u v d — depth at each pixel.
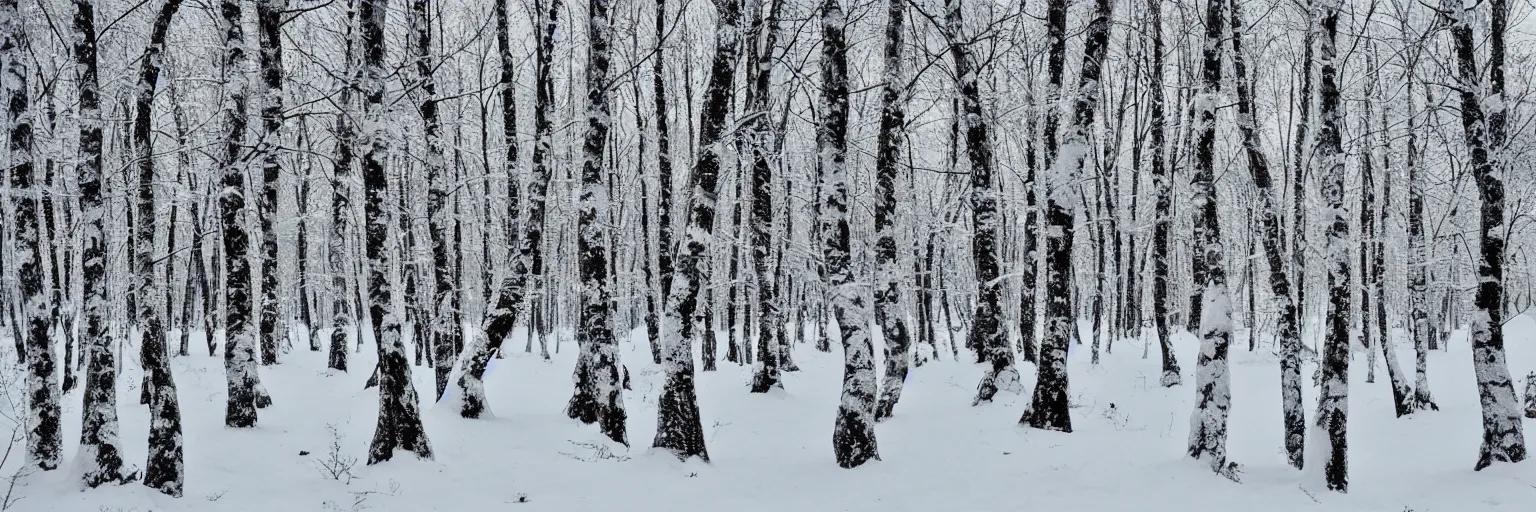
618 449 12.06
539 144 15.04
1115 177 27.09
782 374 23.27
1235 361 25.20
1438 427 15.14
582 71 22.97
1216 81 11.69
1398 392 16.62
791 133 24.42
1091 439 13.13
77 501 8.56
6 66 8.98
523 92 27.64
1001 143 27.16
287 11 11.66
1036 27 21.84
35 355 9.25
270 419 13.84
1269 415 16.58
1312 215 25.72
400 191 22.22
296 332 32.81
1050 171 14.12
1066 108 21.73
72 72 14.72
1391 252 33.69
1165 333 20.53
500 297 13.81
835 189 11.87
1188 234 28.31
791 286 32.84
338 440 12.02
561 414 14.23
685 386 11.61
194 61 19.06
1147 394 18.94
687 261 11.68
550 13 15.31
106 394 9.17
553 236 28.48
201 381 18.72
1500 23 11.48
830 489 10.43
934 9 18.73
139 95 10.99
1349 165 24.08
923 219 26.39
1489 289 11.29
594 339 12.64
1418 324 17.64
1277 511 9.56
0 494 8.59
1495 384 11.20
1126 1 23.19
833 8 11.98
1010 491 10.38
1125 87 25.27
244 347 13.10
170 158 19.98
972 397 17.73
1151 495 10.18
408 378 10.91
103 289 9.28
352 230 29.05
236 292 13.10
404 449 10.75
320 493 9.56
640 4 21.97
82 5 9.36
